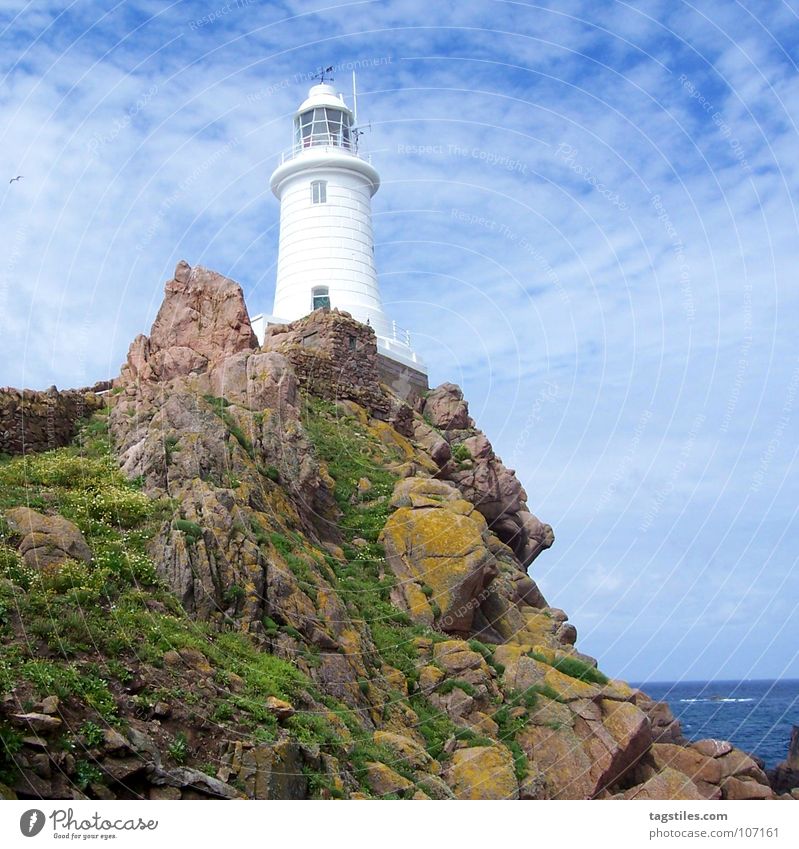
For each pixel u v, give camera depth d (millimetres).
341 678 27766
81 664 22531
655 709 32906
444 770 26953
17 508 27359
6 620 23000
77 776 20109
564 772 28734
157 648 23969
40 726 20031
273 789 21766
